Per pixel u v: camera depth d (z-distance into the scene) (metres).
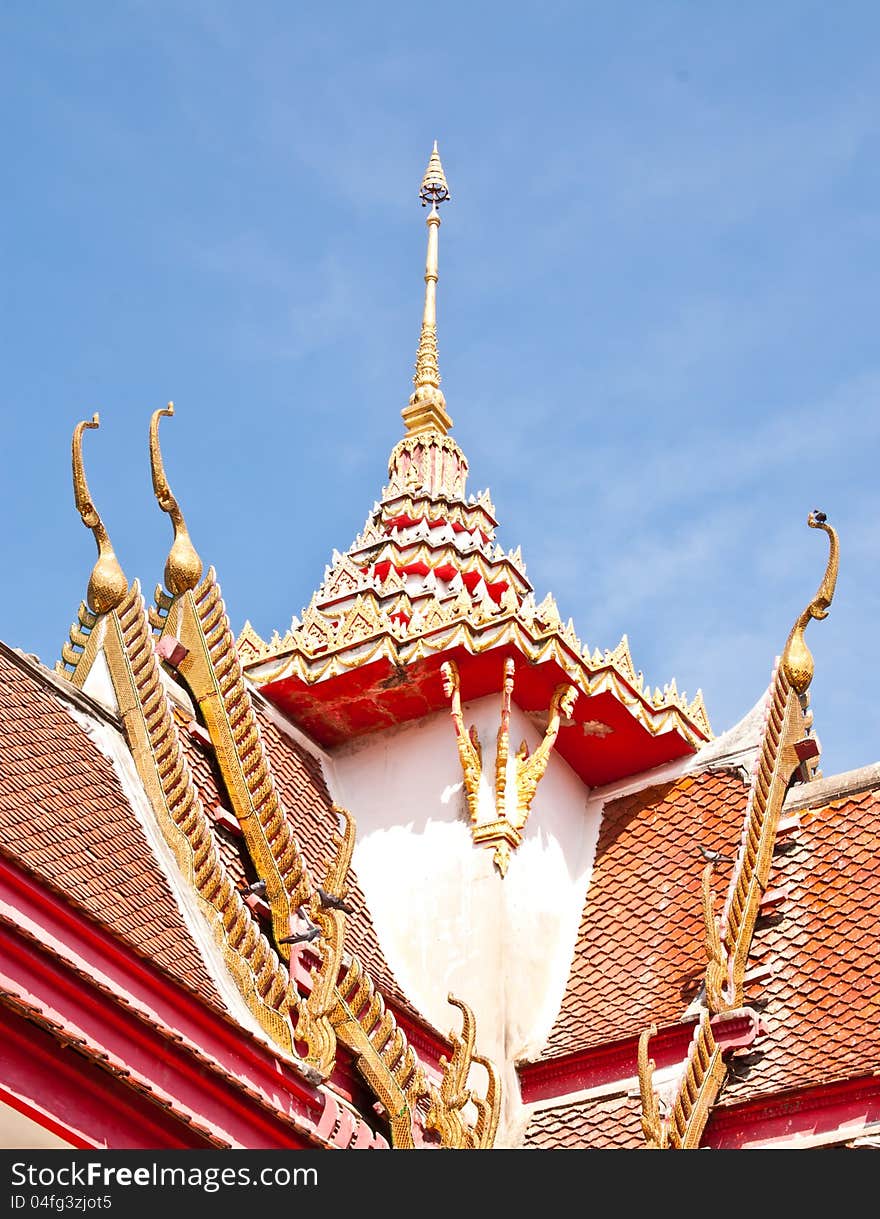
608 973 25.27
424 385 32.12
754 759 27.00
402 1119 21.00
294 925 21.86
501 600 28.42
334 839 26.25
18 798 19.53
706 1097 22.34
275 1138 18.53
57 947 17.11
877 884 24.27
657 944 25.31
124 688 22.08
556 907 26.16
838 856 24.81
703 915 25.28
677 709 27.12
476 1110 23.67
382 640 26.31
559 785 27.28
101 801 20.80
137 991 17.88
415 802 26.55
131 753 21.67
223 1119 18.00
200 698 23.27
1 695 20.89
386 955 25.41
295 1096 19.34
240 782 22.69
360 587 28.31
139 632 22.39
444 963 25.06
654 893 26.06
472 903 25.33
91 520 23.02
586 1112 23.52
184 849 20.88
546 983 25.38
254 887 21.73
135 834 20.83
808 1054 22.58
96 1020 16.91
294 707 27.16
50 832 19.52
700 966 24.58
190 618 23.64
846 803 25.39
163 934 19.69
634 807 27.38
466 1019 21.73
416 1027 23.55
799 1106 21.89
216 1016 18.48
